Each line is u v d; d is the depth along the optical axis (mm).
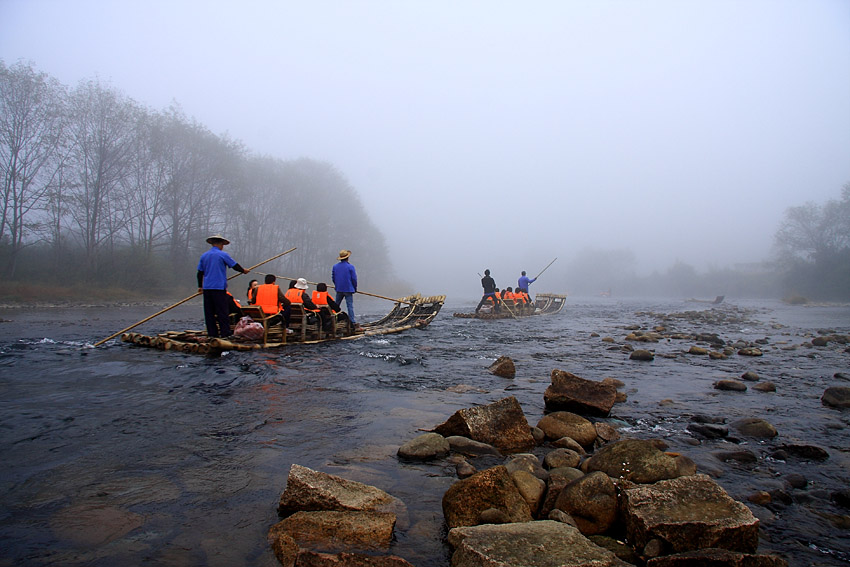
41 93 25047
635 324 15062
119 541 1827
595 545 1773
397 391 4668
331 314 9117
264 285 8211
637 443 2604
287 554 1733
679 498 2059
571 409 4047
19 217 24766
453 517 2066
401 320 12930
